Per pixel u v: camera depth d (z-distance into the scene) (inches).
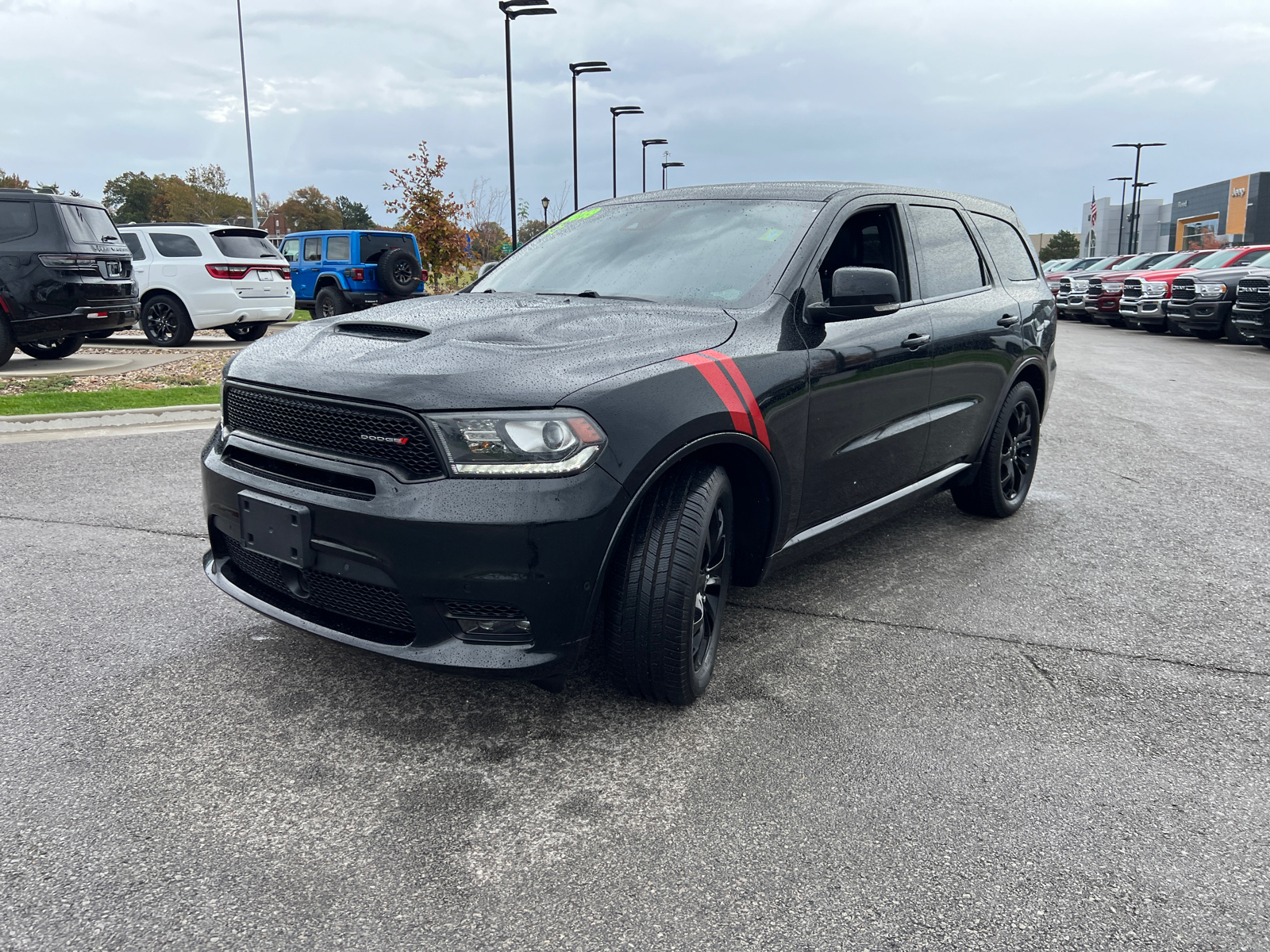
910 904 78.7
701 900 79.0
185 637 133.0
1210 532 195.3
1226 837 89.3
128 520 191.2
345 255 733.3
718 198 151.9
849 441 134.8
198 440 276.1
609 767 100.3
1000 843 87.7
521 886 80.7
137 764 99.3
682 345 110.7
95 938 73.2
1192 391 425.7
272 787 95.5
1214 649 134.8
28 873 80.9
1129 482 241.6
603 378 98.7
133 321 446.9
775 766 101.0
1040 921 76.9
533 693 117.6
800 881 81.7
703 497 105.5
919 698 117.8
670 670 106.3
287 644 131.0
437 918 76.5
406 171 1016.2
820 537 135.6
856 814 92.1
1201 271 701.3
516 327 111.5
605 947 73.4
